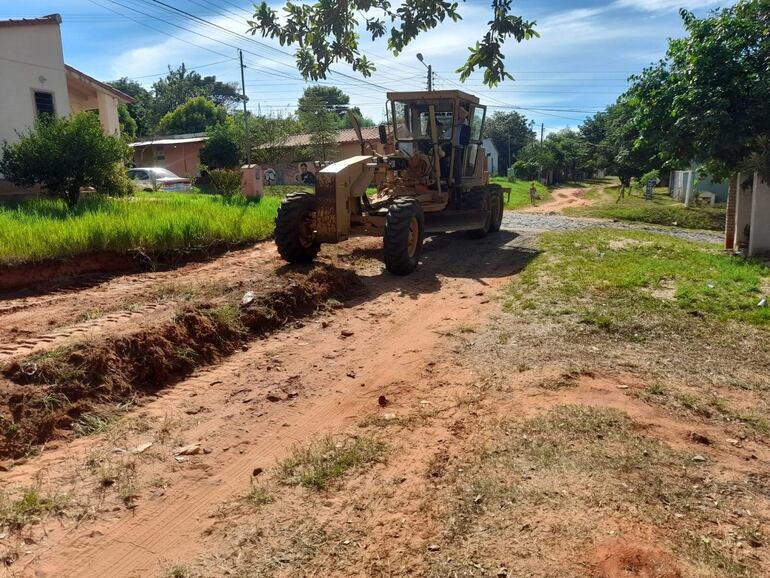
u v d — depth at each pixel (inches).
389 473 145.8
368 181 376.8
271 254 433.7
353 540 120.5
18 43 615.8
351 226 378.3
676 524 121.0
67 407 169.9
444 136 459.8
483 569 109.2
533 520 122.1
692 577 105.6
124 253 368.8
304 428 173.2
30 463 149.3
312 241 375.2
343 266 387.9
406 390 197.9
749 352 232.7
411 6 137.7
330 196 351.3
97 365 185.9
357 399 193.0
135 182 842.8
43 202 522.6
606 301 298.7
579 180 2893.7
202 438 165.5
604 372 208.5
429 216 436.8
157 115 2785.4
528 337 246.4
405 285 349.4
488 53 132.0
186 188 958.4
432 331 260.5
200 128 2047.2
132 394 187.9
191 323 228.4
